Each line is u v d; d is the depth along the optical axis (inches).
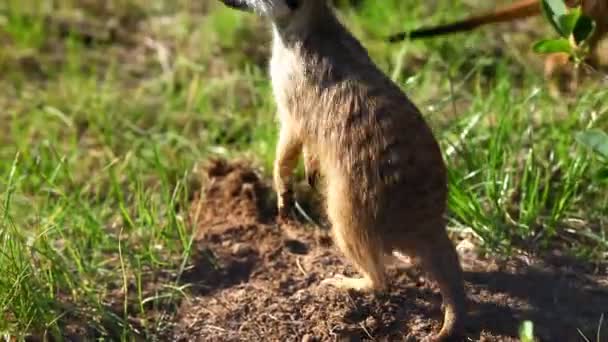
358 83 214.8
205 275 243.9
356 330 222.2
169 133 305.9
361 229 211.6
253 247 251.3
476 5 357.4
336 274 238.7
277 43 226.5
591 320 221.5
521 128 277.0
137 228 257.8
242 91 333.7
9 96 343.6
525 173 255.1
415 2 362.9
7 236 232.2
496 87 299.7
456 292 210.2
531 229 248.7
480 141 272.1
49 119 326.3
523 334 206.2
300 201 266.2
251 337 225.0
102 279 242.1
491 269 238.2
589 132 222.7
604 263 239.8
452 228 251.6
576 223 251.6
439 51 333.4
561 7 224.2
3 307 221.9
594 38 251.4
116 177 283.6
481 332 216.8
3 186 288.8
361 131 210.8
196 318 231.6
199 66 339.0
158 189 283.4
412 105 215.6
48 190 271.9
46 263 236.7
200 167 286.5
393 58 334.0
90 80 340.5
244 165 277.3
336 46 220.1
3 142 317.7
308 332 223.8
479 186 259.3
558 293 229.9
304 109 221.3
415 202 206.7
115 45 368.8
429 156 209.5
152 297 235.5
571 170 254.5
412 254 213.2
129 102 331.9
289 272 241.9
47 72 354.0
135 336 227.1
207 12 383.2
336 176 214.5
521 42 334.6
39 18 373.7
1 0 387.2
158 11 384.5
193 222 262.4
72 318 228.7
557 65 276.8
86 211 259.4
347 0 363.3
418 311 225.5
